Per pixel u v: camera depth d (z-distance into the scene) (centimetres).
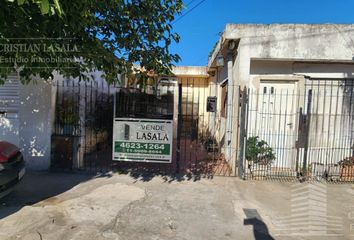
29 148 628
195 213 423
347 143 694
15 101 625
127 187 524
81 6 317
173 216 410
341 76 684
